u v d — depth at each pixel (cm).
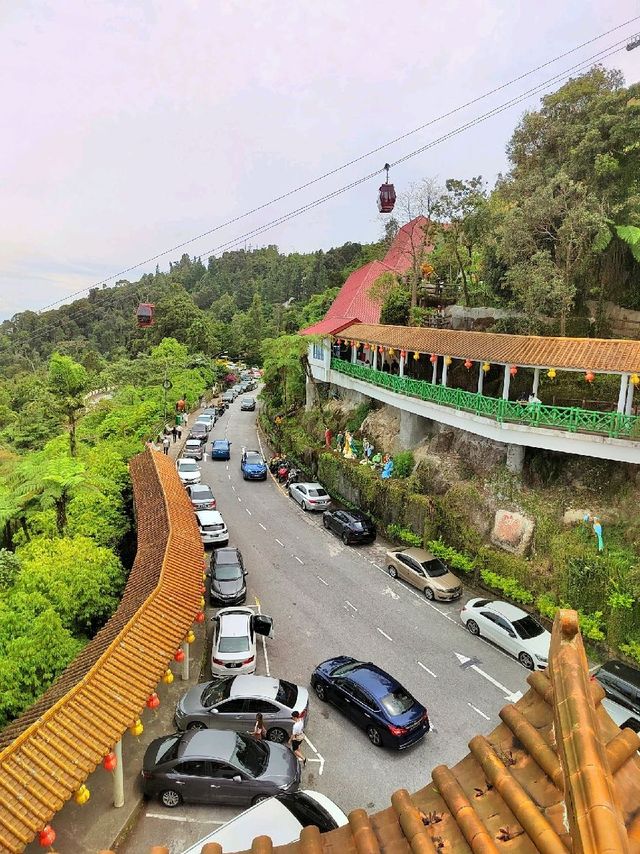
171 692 1568
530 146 2959
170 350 6694
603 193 2478
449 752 1378
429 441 2786
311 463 3506
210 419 4984
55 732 988
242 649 1631
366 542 2589
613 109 2512
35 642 1390
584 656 366
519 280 2452
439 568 2178
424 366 3006
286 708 1389
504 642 1770
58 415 3303
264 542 2605
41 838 877
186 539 1825
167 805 1193
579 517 1992
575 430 1975
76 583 1650
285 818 991
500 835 336
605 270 2534
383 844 362
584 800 278
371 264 4538
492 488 2272
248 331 9181
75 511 2262
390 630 1902
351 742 1411
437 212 3106
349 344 3662
